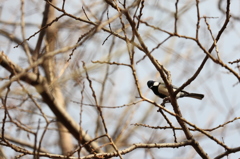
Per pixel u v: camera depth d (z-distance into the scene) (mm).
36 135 7301
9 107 10234
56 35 11961
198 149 9625
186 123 9438
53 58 11625
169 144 9430
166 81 9078
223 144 9250
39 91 8516
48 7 12430
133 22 7852
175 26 8109
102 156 8430
